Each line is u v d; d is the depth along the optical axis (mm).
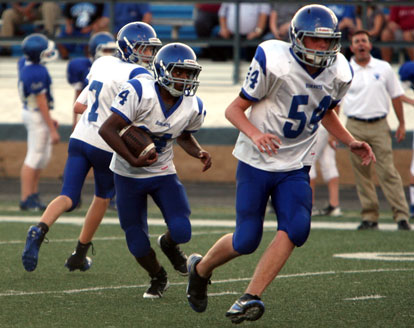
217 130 43969
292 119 15266
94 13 49062
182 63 16234
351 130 29625
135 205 17609
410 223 31344
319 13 14812
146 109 16578
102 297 18094
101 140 19609
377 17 44906
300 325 15531
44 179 44969
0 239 26391
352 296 18219
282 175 15430
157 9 58156
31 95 32844
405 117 43375
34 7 52156
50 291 18688
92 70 19891
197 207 36125
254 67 15047
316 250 24844
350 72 15680
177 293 18719
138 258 17797
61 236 27281
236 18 46219
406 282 19859
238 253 15273
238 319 14625
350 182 42562
